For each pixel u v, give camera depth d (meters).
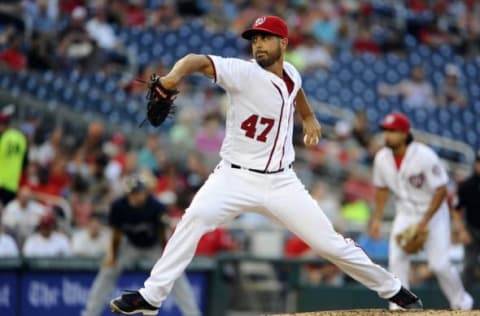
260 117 24.69
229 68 24.23
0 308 40.81
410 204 36.50
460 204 43.06
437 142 69.19
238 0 80.81
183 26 73.12
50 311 42.03
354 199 57.16
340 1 84.75
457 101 76.44
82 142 55.34
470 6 95.38
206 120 59.94
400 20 87.38
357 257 25.88
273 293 46.34
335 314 25.45
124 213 39.88
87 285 42.97
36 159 50.69
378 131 68.62
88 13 69.31
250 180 24.89
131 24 72.94
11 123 52.75
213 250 47.88
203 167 53.38
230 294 45.72
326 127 65.81
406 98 73.75
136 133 57.50
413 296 26.64
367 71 74.81
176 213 49.25
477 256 43.25
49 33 62.56
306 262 46.81
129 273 42.16
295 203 25.16
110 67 64.38
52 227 43.00
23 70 59.78
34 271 41.69
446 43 88.38
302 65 73.81
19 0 65.69
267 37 24.69
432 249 36.88
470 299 37.28
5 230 42.22
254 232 50.09
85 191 49.88
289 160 25.28
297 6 81.12
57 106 56.59
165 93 23.55
